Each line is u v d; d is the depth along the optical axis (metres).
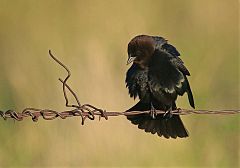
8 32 16.72
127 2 16.27
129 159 14.34
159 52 12.27
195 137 14.98
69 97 14.93
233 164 14.88
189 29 17.19
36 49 16.17
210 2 17.42
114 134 14.47
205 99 16.19
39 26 16.50
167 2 17.03
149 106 12.52
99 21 16.09
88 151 14.38
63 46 15.89
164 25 16.97
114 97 14.82
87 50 15.42
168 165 14.41
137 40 12.24
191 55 16.94
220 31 17.39
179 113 12.12
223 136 15.16
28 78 15.45
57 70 15.35
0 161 14.54
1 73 15.94
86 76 15.02
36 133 14.58
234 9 17.48
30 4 16.75
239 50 17.25
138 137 14.51
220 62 16.92
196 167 14.59
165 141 14.56
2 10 16.86
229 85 16.59
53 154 14.45
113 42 15.73
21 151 14.57
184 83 12.27
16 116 11.03
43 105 15.11
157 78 12.19
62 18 16.34
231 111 11.98
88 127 14.50
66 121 14.57
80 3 16.33
